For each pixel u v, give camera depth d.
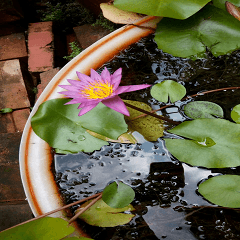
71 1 2.12
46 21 2.00
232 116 1.05
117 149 1.05
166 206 0.99
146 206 0.99
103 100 1.02
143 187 1.01
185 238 0.96
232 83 1.10
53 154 1.05
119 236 0.97
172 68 1.14
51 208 1.00
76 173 1.03
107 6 1.26
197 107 1.07
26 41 1.92
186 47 1.16
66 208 1.00
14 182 1.37
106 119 1.07
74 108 1.09
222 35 1.16
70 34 2.09
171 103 1.09
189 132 1.04
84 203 1.00
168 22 1.18
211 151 1.02
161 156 1.04
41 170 1.04
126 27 1.18
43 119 1.07
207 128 1.04
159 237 0.97
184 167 1.02
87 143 1.05
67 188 1.02
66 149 1.05
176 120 1.07
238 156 1.01
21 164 1.04
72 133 1.06
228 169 1.01
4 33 1.97
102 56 1.15
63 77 1.12
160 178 1.01
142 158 1.04
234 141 1.02
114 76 1.05
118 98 1.03
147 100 1.10
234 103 1.08
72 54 1.69
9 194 1.36
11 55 1.86
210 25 1.17
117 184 1.01
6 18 1.91
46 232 0.96
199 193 1.00
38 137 1.07
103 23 1.65
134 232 0.97
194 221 0.97
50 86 1.11
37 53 1.80
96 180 1.02
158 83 1.11
